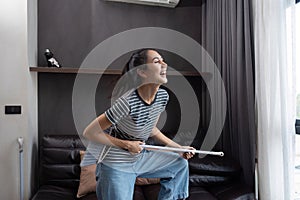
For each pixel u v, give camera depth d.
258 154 2.23
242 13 2.39
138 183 2.35
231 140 2.56
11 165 2.39
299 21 2.07
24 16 2.40
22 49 2.40
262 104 2.16
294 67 1.94
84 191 2.20
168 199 1.47
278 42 1.99
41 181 2.65
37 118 2.78
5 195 2.38
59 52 2.83
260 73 2.18
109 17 2.93
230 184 2.32
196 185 2.29
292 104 1.95
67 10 2.85
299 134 2.05
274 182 2.07
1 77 2.37
